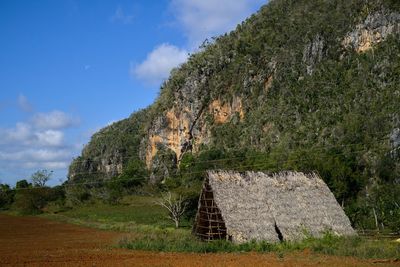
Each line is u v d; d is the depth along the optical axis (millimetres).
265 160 75938
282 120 98125
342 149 65000
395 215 35062
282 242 25609
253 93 115000
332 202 28703
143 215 60688
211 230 28344
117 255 23297
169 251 24953
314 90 97750
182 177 90188
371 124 70500
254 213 26594
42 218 67375
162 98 139625
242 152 95625
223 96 122812
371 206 40062
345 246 23281
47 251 26219
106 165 161500
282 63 111438
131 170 118562
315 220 27156
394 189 43688
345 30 102562
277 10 131125
